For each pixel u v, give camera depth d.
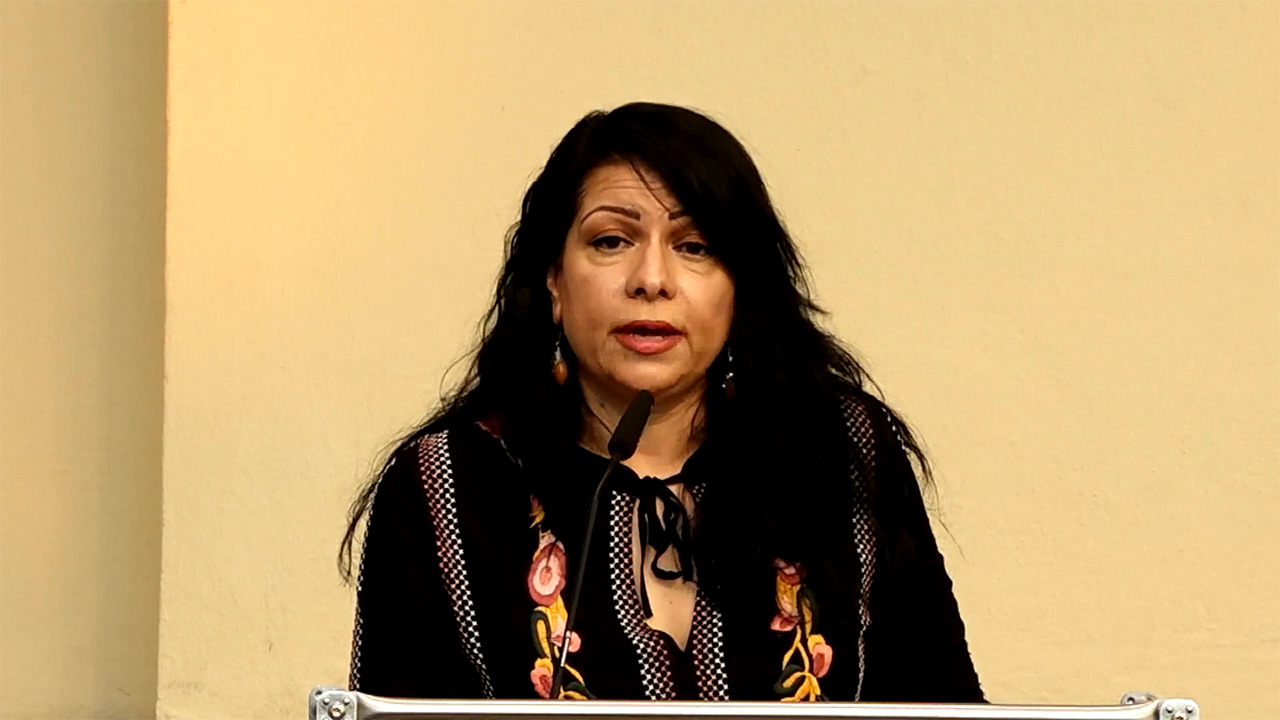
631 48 8.09
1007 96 8.07
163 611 7.84
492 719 3.44
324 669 7.86
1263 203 8.07
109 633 8.03
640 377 4.80
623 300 4.78
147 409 8.11
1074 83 8.09
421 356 8.00
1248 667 7.96
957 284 8.05
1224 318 8.07
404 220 8.05
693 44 8.09
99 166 8.12
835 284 8.01
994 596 7.98
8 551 7.99
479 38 8.09
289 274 8.02
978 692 4.99
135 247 8.13
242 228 8.00
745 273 4.93
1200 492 8.02
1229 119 8.08
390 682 4.80
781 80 8.07
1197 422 8.04
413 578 4.89
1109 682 7.96
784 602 4.88
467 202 8.05
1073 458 8.02
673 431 5.05
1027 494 8.01
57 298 8.09
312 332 8.01
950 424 8.00
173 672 7.82
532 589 4.84
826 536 4.97
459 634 4.86
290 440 7.96
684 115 4.91
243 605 7.87
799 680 4.79
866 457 5.16
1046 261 8.06
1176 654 7.96
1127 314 8.06
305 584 7.89
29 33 8.09
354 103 8.07
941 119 8.07
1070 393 8.04
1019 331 8.05
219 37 8.03
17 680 7.96
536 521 4.94
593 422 5.07
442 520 4.95
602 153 4.88
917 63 8.08
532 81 8.09
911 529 5.12
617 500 4.94
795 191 8.03
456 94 8.09
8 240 8.05
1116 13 8.09
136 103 8.15
